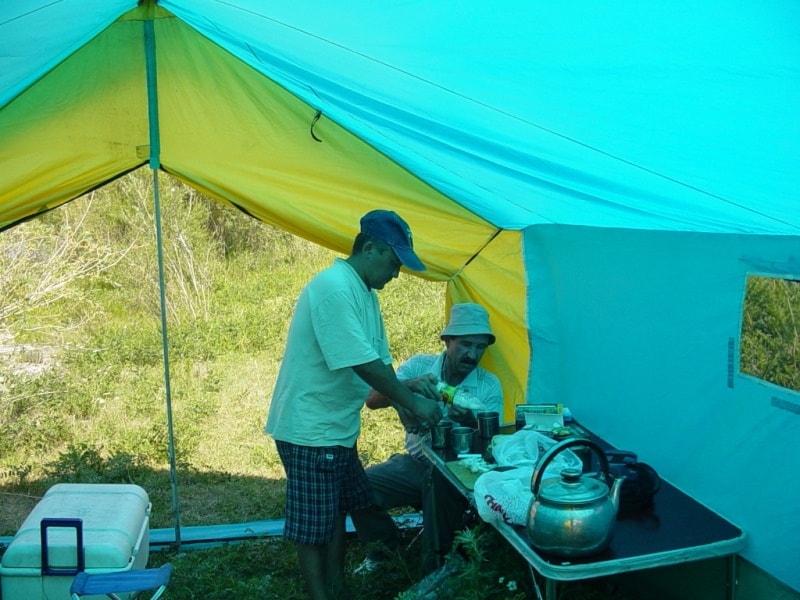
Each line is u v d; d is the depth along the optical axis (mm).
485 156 3285
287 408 3840
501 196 4035
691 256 3461
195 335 9195
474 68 2566
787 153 2314
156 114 4289
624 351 4020
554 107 2584
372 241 3777
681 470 3576
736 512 3203
